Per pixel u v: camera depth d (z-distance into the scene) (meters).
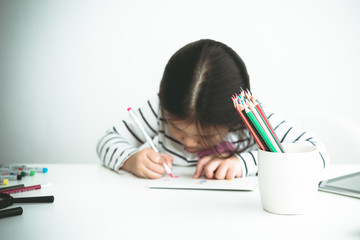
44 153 2.04
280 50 1.82
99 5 1.91
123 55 1.93
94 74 1.96
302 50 1.81
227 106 0.75
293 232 0.45
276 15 1.80
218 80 0.75
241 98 0.51
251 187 0.63
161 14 1.88
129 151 0.82
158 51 1.91
